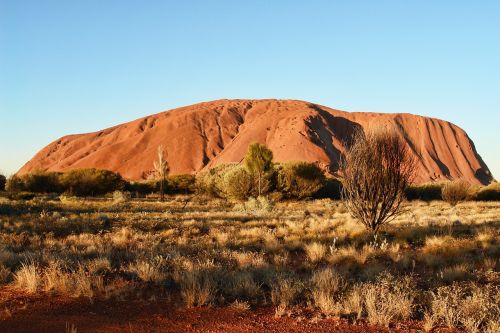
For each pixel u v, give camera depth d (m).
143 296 7.32
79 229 16.92
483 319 6.17
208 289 7.19
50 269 8.34
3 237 14.02
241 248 12.66
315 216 23.45
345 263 10.39
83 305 6.64
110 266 9.48
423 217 23.00
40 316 6.05
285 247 12.88
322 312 6.58
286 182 42.00
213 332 5.58
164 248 12.34
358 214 15.14
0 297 7.05
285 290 7.29
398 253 11.30
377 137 14.65
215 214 24.48
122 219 20.77
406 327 5.97
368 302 6.48
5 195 36.69
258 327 5.82
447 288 7.18
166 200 41.28
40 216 20.75
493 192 47.06
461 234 14.66
